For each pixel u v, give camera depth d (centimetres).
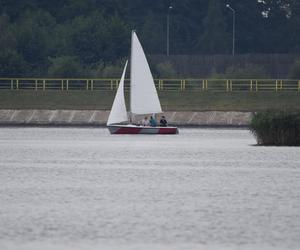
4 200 16500
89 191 17688
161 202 16325
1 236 13550
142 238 13475
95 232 13825
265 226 14238
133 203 16200
